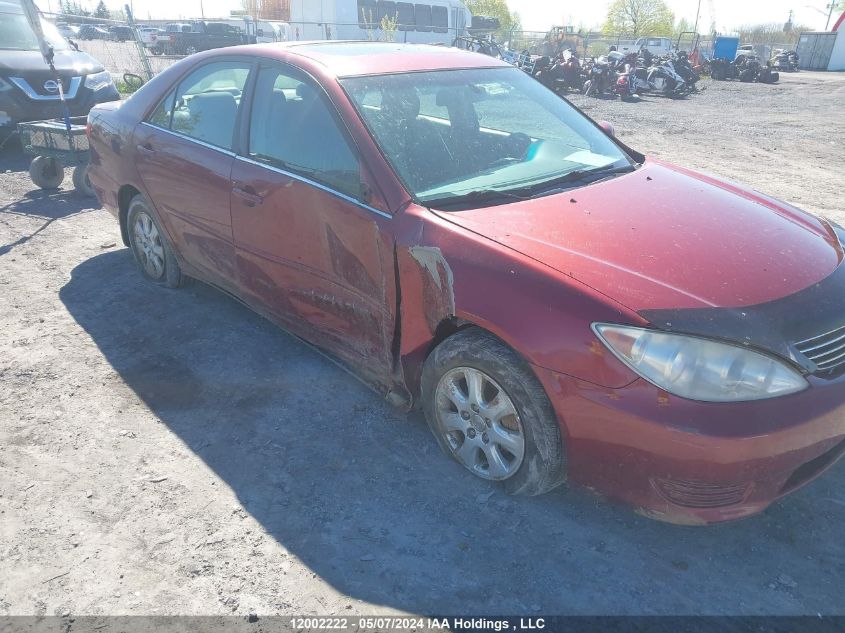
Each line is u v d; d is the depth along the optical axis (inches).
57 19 537.3
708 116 649.6
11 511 107.8
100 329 167.2
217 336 163.8
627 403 90.1
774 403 87.9
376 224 113.7
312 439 126.6
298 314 137.2
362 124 121.0
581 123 154.2
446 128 131.0
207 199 149.6
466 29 1206.9
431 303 108.0
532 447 102.2
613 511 109.0
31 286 191.8
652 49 1379.2
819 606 92.3
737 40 1370.6
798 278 100.4
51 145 266.2
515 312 97.7
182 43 952.9
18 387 141.8
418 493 112.7
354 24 930.7
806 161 406.0
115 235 235.3
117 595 93.0
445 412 116.0
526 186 123.5
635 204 119.0
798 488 97.3
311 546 101.9
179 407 135.9
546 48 1230.9
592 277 95.9
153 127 168.1
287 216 129.7
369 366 126.0
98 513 107.8
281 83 137.3
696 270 98.5
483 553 100.7
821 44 1722.4
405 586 95.0
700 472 88.5
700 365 87.7
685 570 98.0
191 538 103.0
